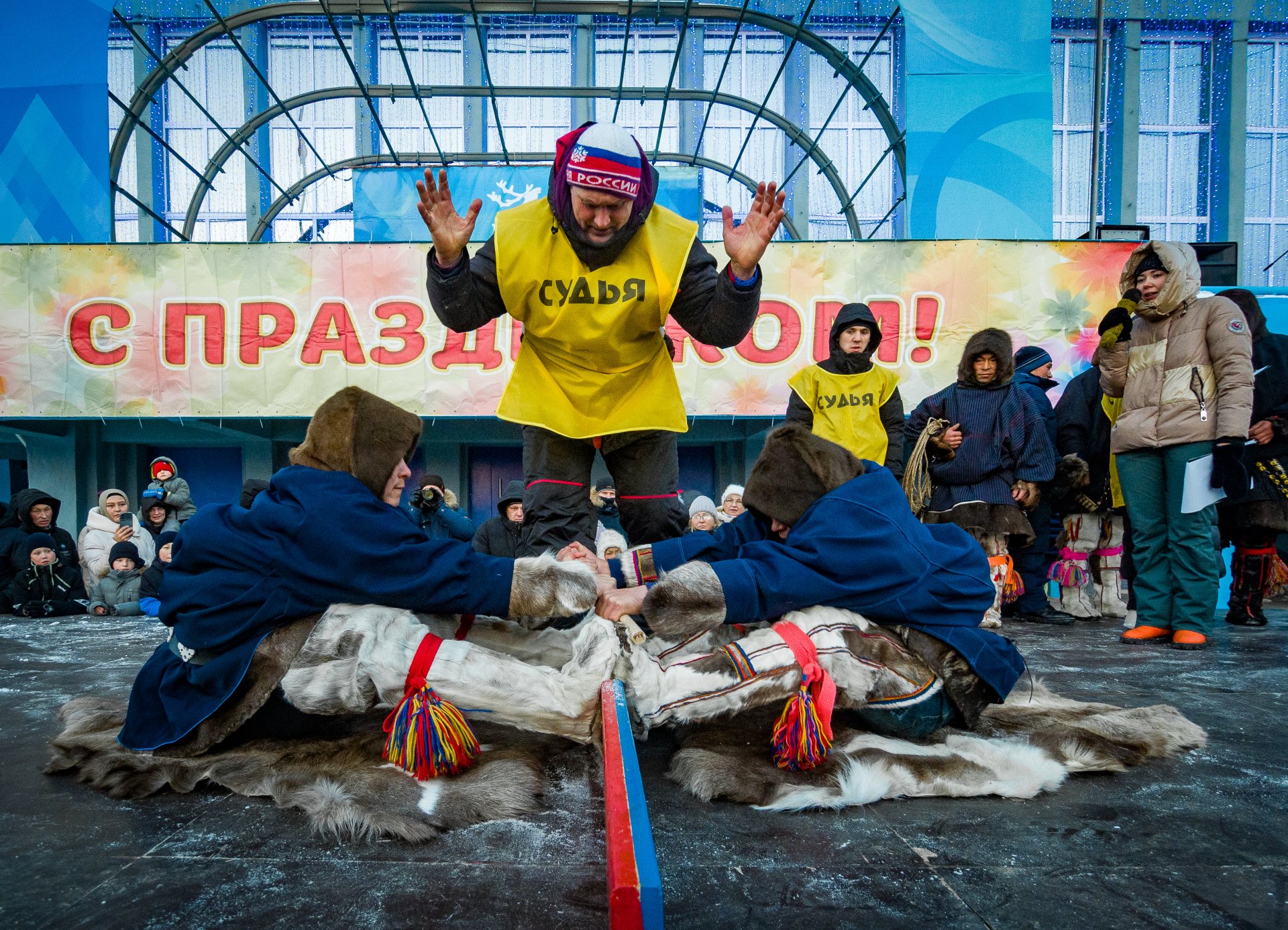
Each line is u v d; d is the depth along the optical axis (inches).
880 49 576.4
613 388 91.8
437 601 67.6
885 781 62.9
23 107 295.7
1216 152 595.8
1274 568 167.2
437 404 249.0
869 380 153.3
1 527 225.6
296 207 580.7
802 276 244.4
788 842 54.6
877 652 70.6
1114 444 146.7
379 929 42.8
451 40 570.9
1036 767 65.9
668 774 67.9
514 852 52.4
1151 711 84.1
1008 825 58.0
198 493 386.9
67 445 337.4
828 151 578.9
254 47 561.0
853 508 73.4
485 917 43.9
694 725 76.3
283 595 67.1
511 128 583.5
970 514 162.4
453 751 63.2
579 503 95.1
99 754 69.9
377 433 72.1
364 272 247.3
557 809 59.7
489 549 206.4
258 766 65.3
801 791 60.4
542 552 92.6
